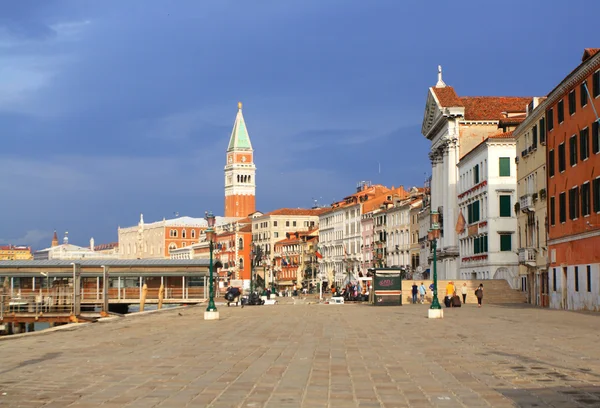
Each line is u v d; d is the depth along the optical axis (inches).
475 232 3929.6
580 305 2310.5
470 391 643.5
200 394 639.1
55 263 4143.7
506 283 3422.7
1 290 2864.2
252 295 3403.1
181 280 4205.2
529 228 3031.5
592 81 2166.6
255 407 576.4
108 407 575.8
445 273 4630.9
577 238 2327.8
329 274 6732.3
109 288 4185.5
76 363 877.2
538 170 2849.4
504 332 1344.7
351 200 7480.3
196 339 1252.5
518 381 695.7
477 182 3905.0
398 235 6230.3
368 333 1370.6
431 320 1796.3
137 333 1413.6
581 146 2274.9
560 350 987.3
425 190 5570.9
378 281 2945.4
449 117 4473.4
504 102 4618.6
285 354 984.3
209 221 1983.3
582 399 590.9
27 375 765.3
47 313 2805.1
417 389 661.9
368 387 678.5
